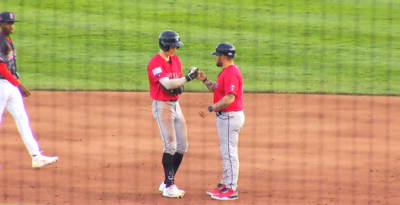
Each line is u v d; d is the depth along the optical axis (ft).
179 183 103.04
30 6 266.16
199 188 100.94
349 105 158.10
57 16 253.03
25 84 175.11
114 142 125.59
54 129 134.41
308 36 234.99
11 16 102.68
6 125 136.36
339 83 180.86
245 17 259.19
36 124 138.00
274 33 238.07
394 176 106.73
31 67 193.57
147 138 128.77
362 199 95.91
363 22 255.29
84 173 107.34
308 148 122.72
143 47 218.38
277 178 105.81
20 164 111.65
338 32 240.73
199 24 247.91
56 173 107.24
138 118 144.36
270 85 177.88
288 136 130.93
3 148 120.78
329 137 130.52
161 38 93.81
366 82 182.29
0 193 96.94
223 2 282.15
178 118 97.50
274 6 278.26
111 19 251.19
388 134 133.08
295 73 191.72
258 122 141.79
